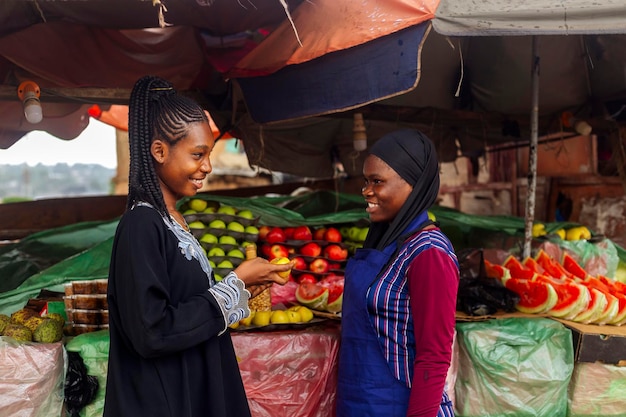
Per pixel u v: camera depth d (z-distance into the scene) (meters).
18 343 2.29
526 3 2.31
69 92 3.86
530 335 2.75
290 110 3.23
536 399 2.71
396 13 2.44
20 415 2.24
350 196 4.80
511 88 4.98
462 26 2.32
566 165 6.47
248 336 2.58
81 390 2.41
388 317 1.86
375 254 1.94
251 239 3.34
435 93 5.22
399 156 1.91
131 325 1.39
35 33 3.65
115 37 4.04
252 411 2.57
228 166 9.51
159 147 1.53
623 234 5.81
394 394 1.85
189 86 4.55
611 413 2.76
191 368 1.51
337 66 2.85
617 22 2.34
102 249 3.27
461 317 2.82
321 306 2.92
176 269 1.50
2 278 3.68
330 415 2.64
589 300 2.82
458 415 2.76
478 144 5.97
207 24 4.01
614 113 4.79
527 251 3.63
